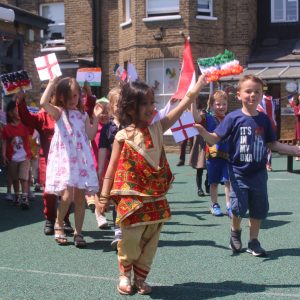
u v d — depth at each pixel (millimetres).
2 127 5816
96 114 3822
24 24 7879
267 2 12711
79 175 3520
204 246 3572
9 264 3189
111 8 12562
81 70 5707
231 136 3213
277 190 6066
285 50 12000
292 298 2559
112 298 2594
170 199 5574
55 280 2877
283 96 11500
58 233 3676
